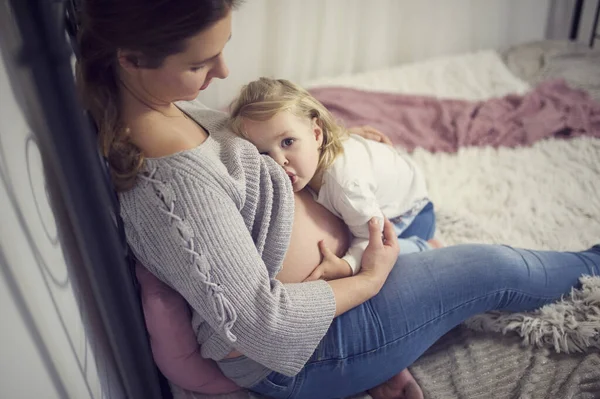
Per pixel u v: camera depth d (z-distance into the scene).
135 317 0.96
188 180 0.83
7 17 0.73
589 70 2.17
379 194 1.26
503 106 1.99
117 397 1.04
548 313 1.18
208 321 0.89
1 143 0.67
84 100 0.84
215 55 0.80
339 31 2.22
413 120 1.92
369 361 1.02
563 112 1.92
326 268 1.07
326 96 1.99
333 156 1.15
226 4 0.76
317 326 0.94
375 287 1.02
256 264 0.88
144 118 0.86
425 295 1.05
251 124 1.07
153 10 0.72
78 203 0.84
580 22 2.54
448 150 1.83
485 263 1.10
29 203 0.74
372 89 2.12
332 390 1.05
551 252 1.23
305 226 1.08
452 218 1.54
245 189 0.90
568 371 1.11
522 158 1.78
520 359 1.15
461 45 2.48
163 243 0.85
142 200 0.84
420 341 1.06
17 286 0.67
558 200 1.61
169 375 1.04
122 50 0.77
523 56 2.32
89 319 0.95
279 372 0.96
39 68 0.75
